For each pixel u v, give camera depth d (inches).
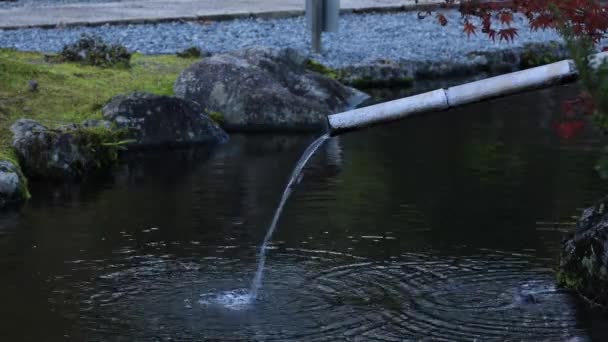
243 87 466.3
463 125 444.1
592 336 225.1
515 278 260.7
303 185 351.9
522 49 625.0
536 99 501.4
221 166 385.7
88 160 380.8
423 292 251.3
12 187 336.2
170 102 428.5
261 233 298.7
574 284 252.4
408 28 692.7
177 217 315.6
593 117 216.2
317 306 242.7
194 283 258.7
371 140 421.1
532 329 228.8
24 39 601.3
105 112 423.2
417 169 370.3
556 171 362.0
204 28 660.1
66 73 487.2
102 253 281.6
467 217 310.8
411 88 552.4
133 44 598.2
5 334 226.4
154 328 230.1
